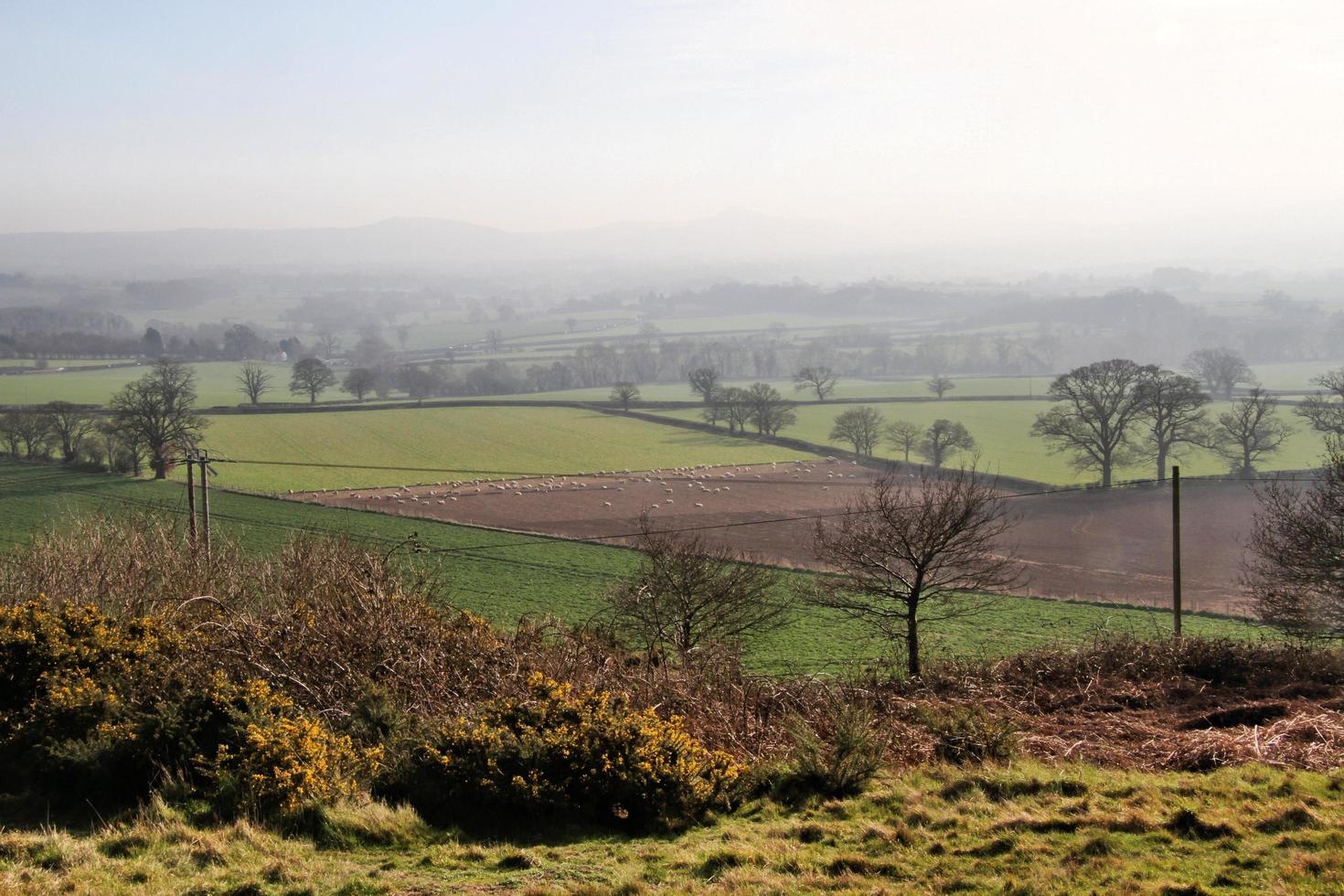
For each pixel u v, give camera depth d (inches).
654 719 495.8
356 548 877.8
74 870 357.7
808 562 1676.9
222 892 348.2
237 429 3417.8
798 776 486.6
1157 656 762.2
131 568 841.5
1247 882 343.0
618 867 379.9
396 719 518.0
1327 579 839.7
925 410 3853.3
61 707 499.2
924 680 750.5
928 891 351.6
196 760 461.7
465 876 368.5
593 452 3240.7
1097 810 422.3
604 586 1565.0
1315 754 510.9
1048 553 1760.6
